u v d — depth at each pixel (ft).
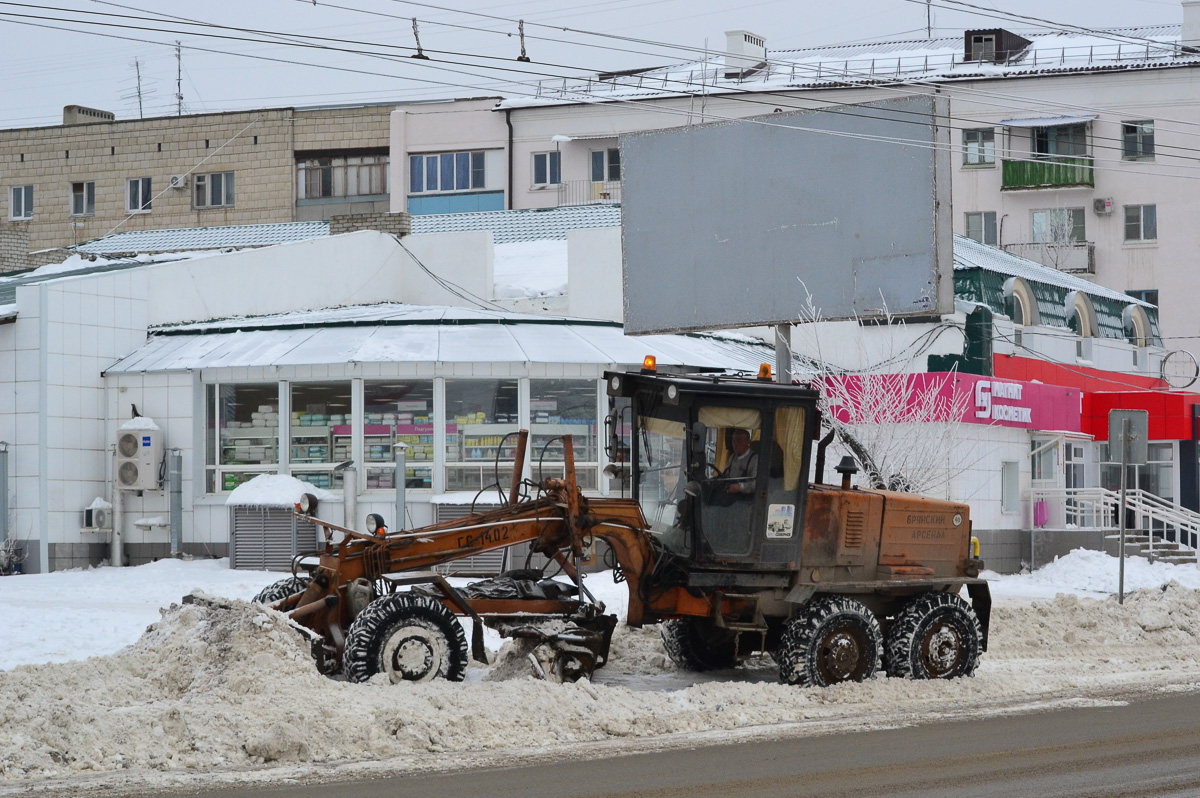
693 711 40.57
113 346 93.97
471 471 88.94
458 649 41.01
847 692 44.14
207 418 91.35
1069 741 36.94
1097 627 62.90
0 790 30.04
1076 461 117.80
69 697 37.45
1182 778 31.86
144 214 211.82
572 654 43.21
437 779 31.42
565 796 29.60
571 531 43.68
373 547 43.11
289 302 104.88
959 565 50.26
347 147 208.03
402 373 89.20
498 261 125.59
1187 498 125.70
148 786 30.53
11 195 215.92
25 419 89.25
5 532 89.04
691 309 85.05
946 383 95.25
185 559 89.97
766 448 44.98
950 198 76.18
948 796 29.78
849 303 78.64
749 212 82.79
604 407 90.58
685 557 43.86
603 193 198.70
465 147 204.74
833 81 191.62
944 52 200.64
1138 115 186.29
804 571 46.09
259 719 35.40
